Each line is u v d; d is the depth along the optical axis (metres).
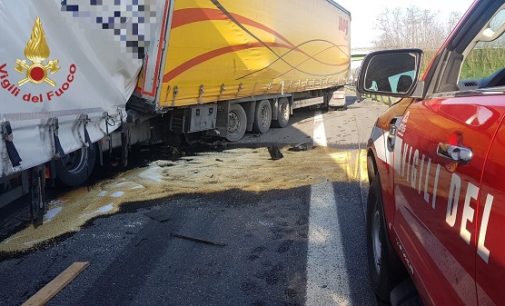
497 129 1.53
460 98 2.16
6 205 4.74
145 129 8.55
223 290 3.63
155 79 7.00
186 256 4.29
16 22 4.16
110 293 3.63
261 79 11.32
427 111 2.47
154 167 7.77
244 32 9.99
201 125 9.50
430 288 1.96
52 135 4.68
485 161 1.53
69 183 6.07
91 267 4.09
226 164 8.09
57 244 4.62
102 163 7.00
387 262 3.08
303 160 8.34
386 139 3.30
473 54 2.65
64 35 4.89
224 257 4.25
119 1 5.87
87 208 5.68
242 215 5.39
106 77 5.84
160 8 6.71
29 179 4.73
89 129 5.58
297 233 4.78
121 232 4.91
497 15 2.54
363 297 3.46
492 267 1.39
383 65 2.96
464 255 1.61
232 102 10.66
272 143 10.62
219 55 9.09
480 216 1.50
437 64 2.75
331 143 10.31
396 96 2.89
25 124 4.26
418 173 2.31
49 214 5.46
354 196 5.99
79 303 3.49
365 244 4.44
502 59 2.54
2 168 3.94
